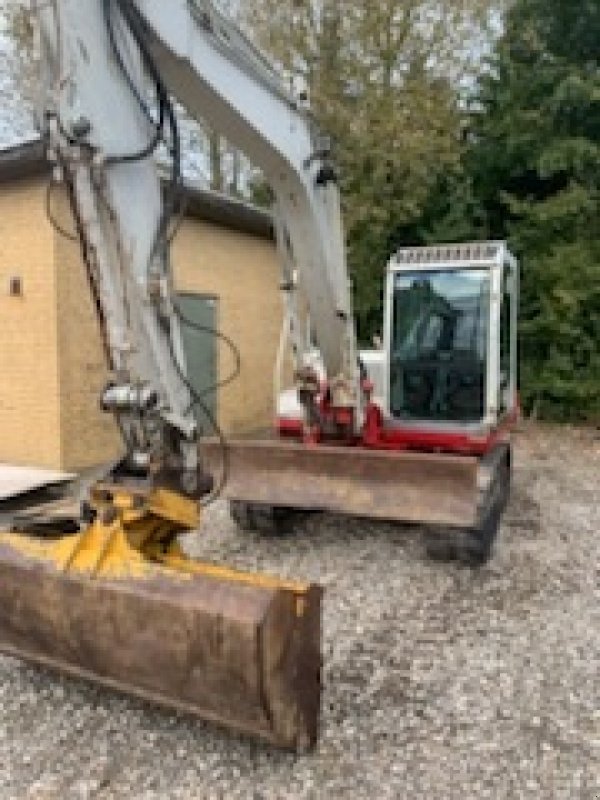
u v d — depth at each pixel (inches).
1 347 310.8
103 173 113.0
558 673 142.5
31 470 291.1
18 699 132.4
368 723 124.8
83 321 304.2
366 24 559.5
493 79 531.2
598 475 332.5
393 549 215.3
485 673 142.2
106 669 119.3
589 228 489.7
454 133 542.9
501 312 236.5
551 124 492.1
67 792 107.7
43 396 300.2
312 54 568.1
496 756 115.9
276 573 195.6
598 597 181.3
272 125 154.2
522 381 507.5
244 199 615.5
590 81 468.4
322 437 217.9
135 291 117.9
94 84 111.0
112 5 113.4
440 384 236.1
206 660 107.3
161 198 125.2
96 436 313.4
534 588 186.2
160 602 109.7
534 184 526.6
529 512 261.7
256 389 437.1
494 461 215.8
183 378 126.3
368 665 145.2
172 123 124.6
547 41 500.7
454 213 536.4
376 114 541.6
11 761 115.1
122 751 117.3
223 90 137.4
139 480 120.3
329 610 171.5
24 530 140.6
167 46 121.5
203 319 383.2
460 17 573.9
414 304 240.2
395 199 544.7
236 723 110.3
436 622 165.3
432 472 188.1
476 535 193.0
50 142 110.8
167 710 127.6
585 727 124.2
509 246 506.9
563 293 479.8
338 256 191.5
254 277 432.8
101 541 120.3
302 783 109.1
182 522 123.0
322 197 180.5
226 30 139.3
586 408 494.3
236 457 212.2
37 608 122.5
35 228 293.7
